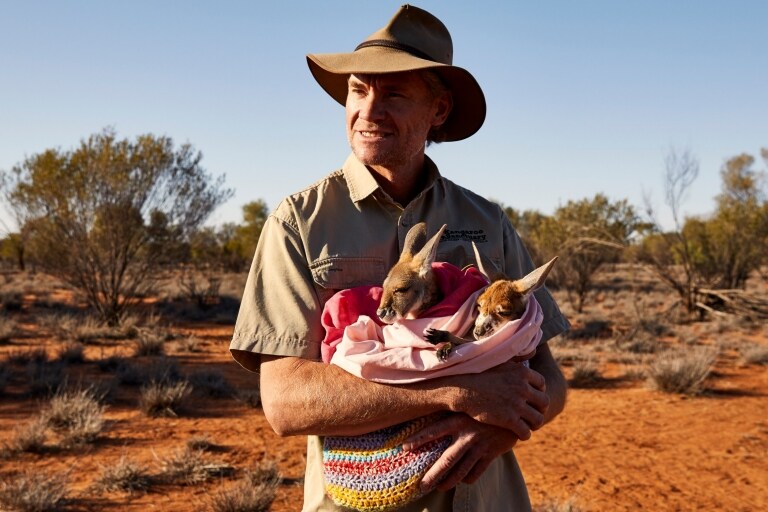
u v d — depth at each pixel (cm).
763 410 1367
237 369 1714
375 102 315
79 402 1184
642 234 3366
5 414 1232
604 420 1280
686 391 1502
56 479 875
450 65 317
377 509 273
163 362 1595
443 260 337
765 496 911
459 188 358
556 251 3438
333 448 284
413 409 267
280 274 304
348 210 322
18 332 2211
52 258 2445
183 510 827
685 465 1030
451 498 288
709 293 3005
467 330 288
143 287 2609
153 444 1084
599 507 867
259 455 1041
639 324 2475
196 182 2545
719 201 3741
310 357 295
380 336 287
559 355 1889
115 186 2373
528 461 1041
